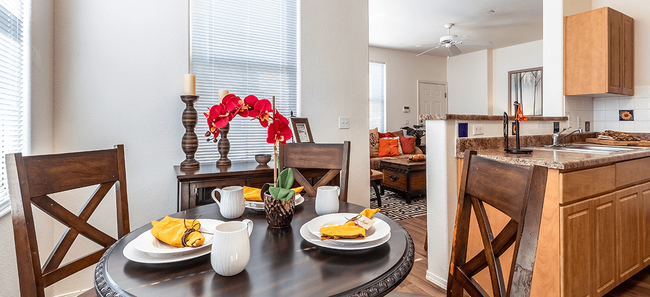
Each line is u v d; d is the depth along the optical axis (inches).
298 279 28.2
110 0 78.6
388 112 257.0
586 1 120.6
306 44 104.7
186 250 31.4
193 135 81.4
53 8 72.3
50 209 40.4
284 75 103.7
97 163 46.7
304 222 44.7
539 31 210.8
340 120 110.5
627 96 116.6
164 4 84.9
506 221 71.3
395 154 214.7
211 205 53.7
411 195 163.8
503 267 72.2
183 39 87.4
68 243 42.1
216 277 28.5
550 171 62.2
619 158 72.6
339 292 26.2
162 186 85.0
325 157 66.9
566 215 61.2
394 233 39.4
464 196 39.3
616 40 104.8
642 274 87.3
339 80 110.5
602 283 70.2
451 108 285.1
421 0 159.8
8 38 53.3
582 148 102.0
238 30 97.1
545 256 63.4
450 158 79.6
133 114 81.4
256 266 30.8
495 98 258.7
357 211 49.8
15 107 56.4
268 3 101.5
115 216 80.0
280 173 42.4
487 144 86.4
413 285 81.5
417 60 271.4
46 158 40.3
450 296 38.8
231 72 96.1
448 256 78.9
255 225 43.3
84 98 76.0
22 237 35.7
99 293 27.0
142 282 27.6
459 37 191.3
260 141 101.4
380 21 190.1
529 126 100.6
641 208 81.2
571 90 109.7
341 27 110.9
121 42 79.7
